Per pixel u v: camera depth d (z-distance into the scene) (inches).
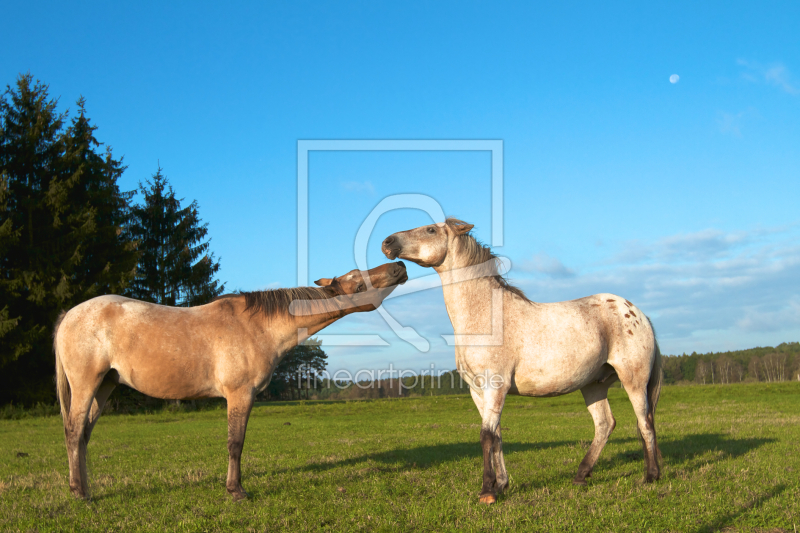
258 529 168.7
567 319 220.5
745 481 221.9
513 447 361.4
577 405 858.8
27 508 199.6
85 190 1014.4
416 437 428.5
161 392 215.5
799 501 189.5
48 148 989.2
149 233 1236.5
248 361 217.0
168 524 177.2
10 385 916.6
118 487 235.6
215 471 274.8
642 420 229.6
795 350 2662.4
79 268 981.2
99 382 214.8
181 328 216.2
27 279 879.7
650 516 176.2
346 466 276.2
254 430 522.9
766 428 422.0
